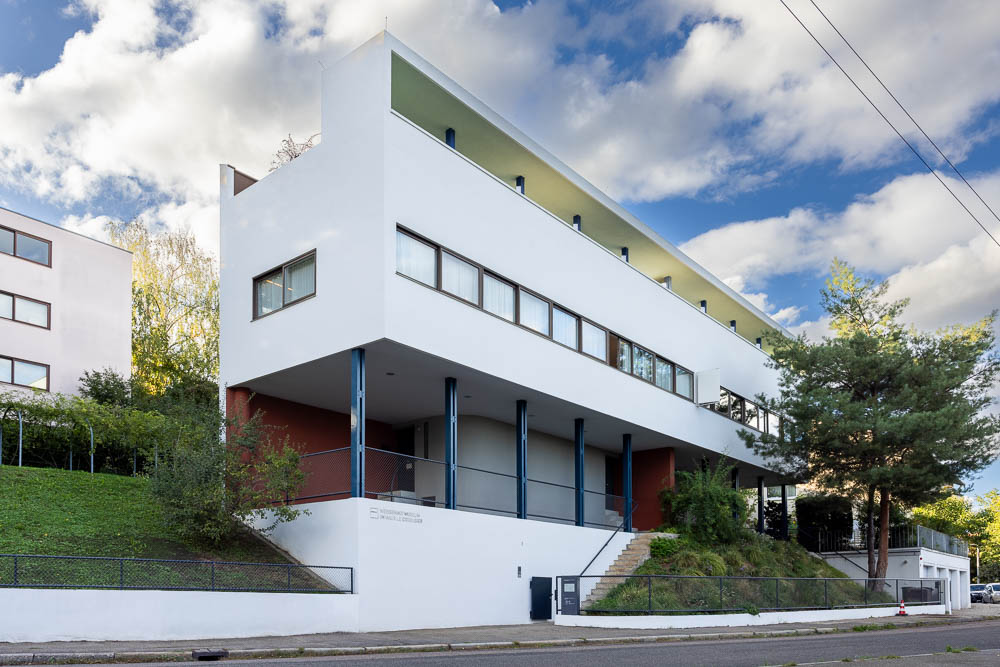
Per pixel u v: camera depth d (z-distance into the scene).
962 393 31.80
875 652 17.03
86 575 14.96
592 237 32.62
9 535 16.41
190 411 21.16
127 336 39.22
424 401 25.12
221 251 23.69
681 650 16.19
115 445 26.05
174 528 19.06
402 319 19.27
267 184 22.67
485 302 22.30
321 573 18.23
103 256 38.81
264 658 13.19
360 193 19.97
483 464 27.05
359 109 20.47
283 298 21.70
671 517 31.31
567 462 31.20
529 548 23.06
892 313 34.56
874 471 30.39
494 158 26.50
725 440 34.97
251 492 19.12
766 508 43.09
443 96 22.78
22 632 13.05
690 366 32.94
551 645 16.95
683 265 35.38
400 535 18.92
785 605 25.73
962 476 31.25
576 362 25.69
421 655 14.30
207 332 43.50
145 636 14.30
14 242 35.25
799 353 33.53
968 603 48.31
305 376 21.83
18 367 34.38
